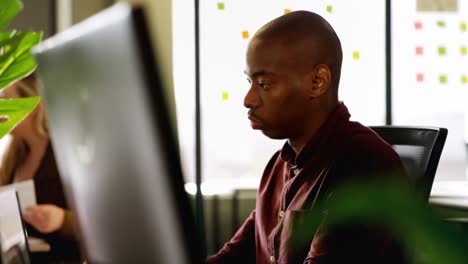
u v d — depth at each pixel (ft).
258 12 12.83
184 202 1.65
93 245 2.40
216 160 13.05
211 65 12.88
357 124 4.10
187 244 1.67
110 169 2.03
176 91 12.77
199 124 12.91
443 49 13.35
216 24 12.82
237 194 12.94
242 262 4.70
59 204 6.45
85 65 2.06
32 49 2.62
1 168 6.32
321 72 4.02
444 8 13.32
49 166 6.50
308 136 4.08
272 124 4.04
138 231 1.91
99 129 2.04
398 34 13.32
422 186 5.05
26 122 6.43
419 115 13.46
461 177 13.57
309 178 4.01
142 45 1.59
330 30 4.09
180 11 12.73
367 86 13.30
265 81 4.00
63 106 2.37
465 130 13.52
